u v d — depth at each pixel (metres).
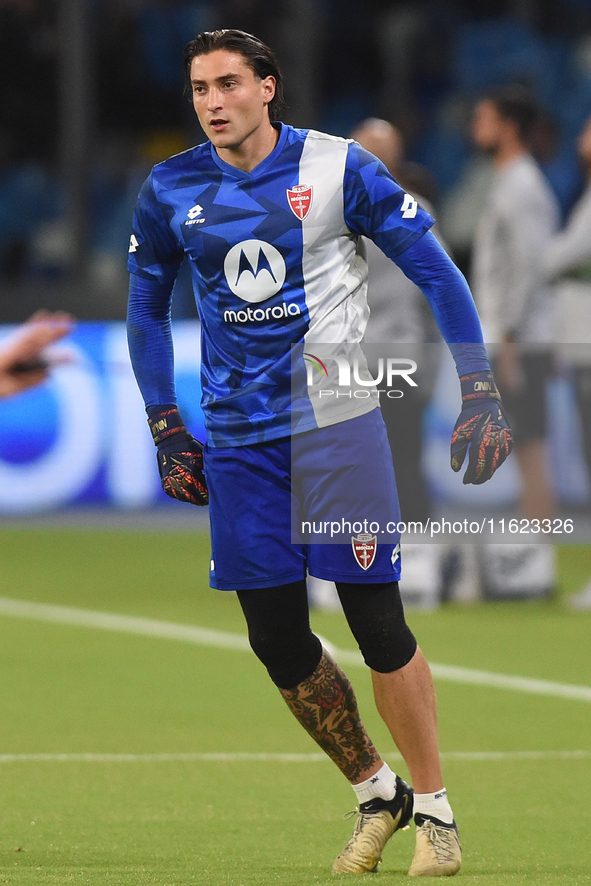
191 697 21.28
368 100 56.84
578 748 18.05
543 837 13.95
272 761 17.39
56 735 18.77
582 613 29.00
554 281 29.98
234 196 12.46
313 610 29.66
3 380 42.38
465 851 13.44
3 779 16.38
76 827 14.32
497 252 30.05
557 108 55.41
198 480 13.14
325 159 12.43
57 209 51.72
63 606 29.75
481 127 30.42
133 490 42.53
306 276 12.38
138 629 27.17
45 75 51.81
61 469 42.59
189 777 16.55
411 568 29.56
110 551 37.91
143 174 53.31
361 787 13.02
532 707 20.48
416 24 56.41
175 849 13.48
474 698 21.11
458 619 28.28
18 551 37.84
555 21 57.62
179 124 53.75
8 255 51.59
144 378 13.46
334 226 12.42
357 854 12.70
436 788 12.63
